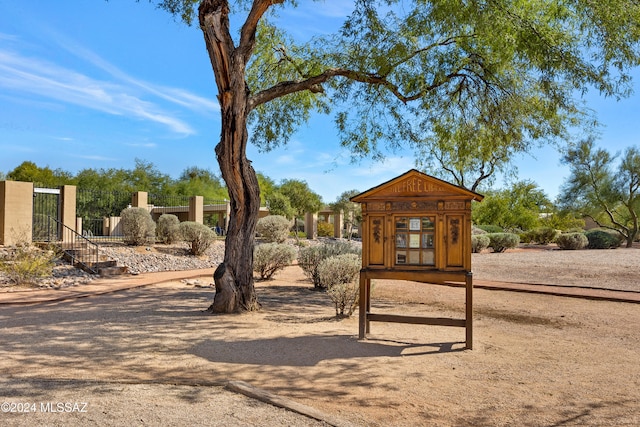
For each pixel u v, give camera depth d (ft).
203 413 11.80
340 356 18.08
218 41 26.25
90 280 42.39
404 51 32.22
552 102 34.09
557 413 12.60
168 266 54.80
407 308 30.58
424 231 20.38
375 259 20.88
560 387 14.76
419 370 16.43
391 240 20.70
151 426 10.89
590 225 147.13
